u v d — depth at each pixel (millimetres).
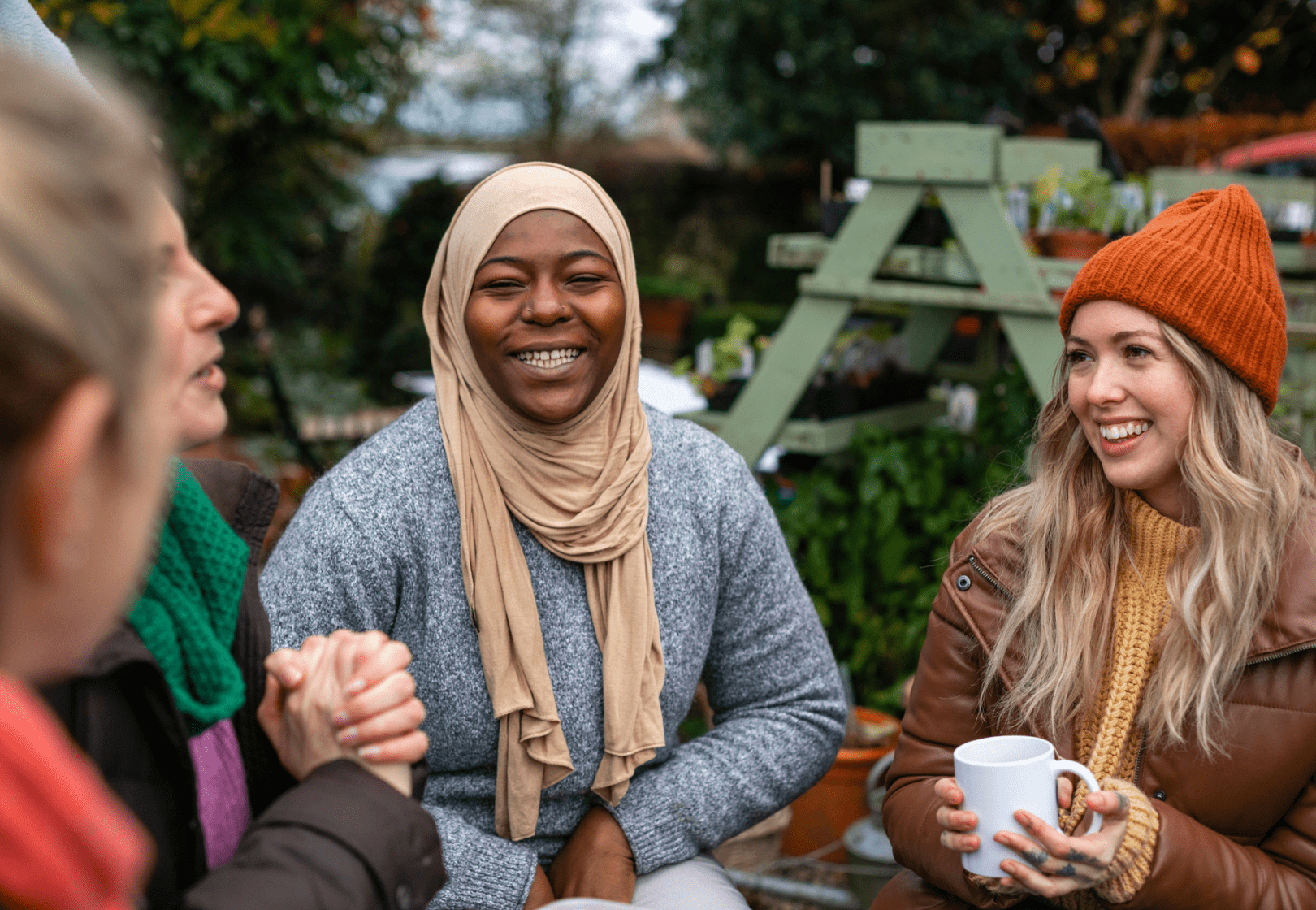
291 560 1706
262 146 5770
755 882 2719
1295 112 14742
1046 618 1637
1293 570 1495
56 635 580
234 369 6902
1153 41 13453
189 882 1044
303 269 9633
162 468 608
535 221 1680
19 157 506
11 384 496
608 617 1734
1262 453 1530
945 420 4340
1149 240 1538
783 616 1931
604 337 1714
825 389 3611
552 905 1200
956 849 1419
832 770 2869
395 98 7199
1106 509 1658
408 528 1713
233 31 4766
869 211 3281
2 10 1383
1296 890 1436
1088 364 1612
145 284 555
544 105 19469
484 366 1720
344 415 6797
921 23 13164
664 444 1879
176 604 1071
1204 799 1514
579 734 1738
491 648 1690
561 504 1728
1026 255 3041
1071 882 1382
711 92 14078
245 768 1217
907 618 3479
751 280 14055
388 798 1057
